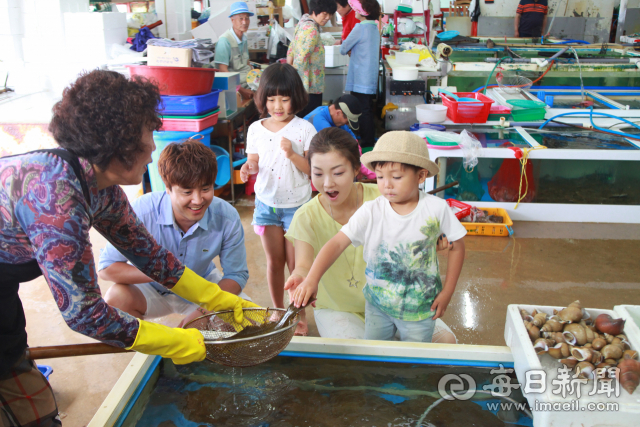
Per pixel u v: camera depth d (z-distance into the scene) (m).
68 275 1.07
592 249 3.49
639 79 5.61
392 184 1.58
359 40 5.10
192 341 1.25
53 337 2.48
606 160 3.76
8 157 1.11
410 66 5.02
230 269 2.16
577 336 1.44
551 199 3.95
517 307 1.58
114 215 1.33
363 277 2.00
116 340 1.15
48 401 1.42
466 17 8.08
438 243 1.79
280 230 2.58
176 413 1.39
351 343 1.56
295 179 2.49
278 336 1.35
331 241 1.69
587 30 8.10
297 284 1.76
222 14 5.89
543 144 3.82
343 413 1.37
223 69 5.00
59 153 1.08
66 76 4.82
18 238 1.11
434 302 1.75
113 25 4.89
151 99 1.14
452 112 4.33
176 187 1.81
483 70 5.40
